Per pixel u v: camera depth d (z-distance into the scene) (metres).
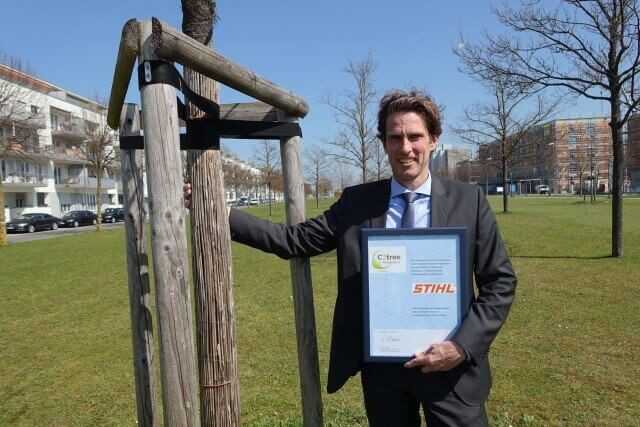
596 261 8.86
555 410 3.33
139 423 2.57
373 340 1.89
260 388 3.93
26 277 10.28
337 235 2.05
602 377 3.84
